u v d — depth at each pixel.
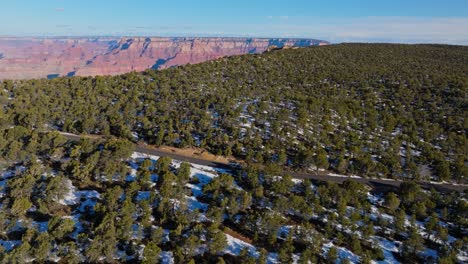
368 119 105.44
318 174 76.69
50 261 43.41
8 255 40.44
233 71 156.88
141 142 86.38
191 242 44.78
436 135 98.31
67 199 57.91
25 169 65.44
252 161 79.50
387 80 148.25
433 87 138.12
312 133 94.00
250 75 152.75
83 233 46.41
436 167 78.56
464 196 65.69
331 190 61.34
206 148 84.94
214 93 123.44
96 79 135.75
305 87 137.75
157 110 104.00
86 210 54.78
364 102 123.44
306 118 101.12
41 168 62.91
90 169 63.22
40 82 126.88
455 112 114.38
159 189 60.19
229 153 81.06
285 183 63.50
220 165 77.44
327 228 52.47
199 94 121.38
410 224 57.31
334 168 79.56
